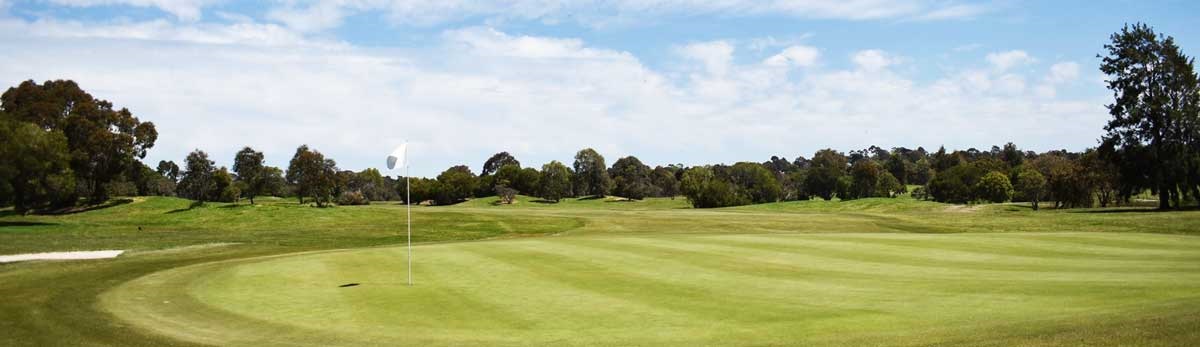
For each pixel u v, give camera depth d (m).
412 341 12.96
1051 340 10.21
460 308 16.12
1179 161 60.78
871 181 143.38
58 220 66.00
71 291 20.36
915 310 14.52
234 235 48.12
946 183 122.12
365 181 179.62
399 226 56.62
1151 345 9.38
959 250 26.95
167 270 25.88
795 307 15.29
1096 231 39.59
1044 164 123.12
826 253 26.25
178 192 128.12
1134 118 62.34
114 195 102.38
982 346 10.16
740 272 21.22
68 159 66.38
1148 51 62.50
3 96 80.25
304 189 81.38
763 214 69.00
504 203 149.38
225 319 15.55
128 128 84.50
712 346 11.73
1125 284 16.95
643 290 18.08
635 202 155.88
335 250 34.38
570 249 29.11
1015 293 16.23
